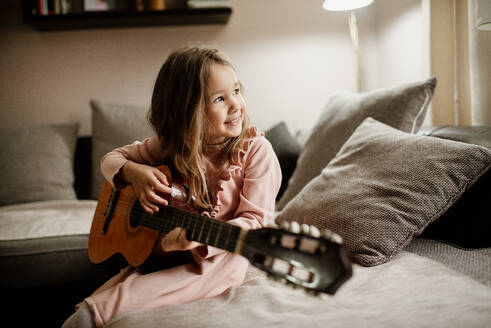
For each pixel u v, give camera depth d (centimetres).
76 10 238
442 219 109
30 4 221
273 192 102
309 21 248
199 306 81
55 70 247
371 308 71
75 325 80
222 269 94
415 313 67
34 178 202
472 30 144
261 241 67
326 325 65
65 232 155
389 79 234
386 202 101
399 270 88
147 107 226
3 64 245
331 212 107
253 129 106
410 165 105
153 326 72
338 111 166
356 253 98
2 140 209
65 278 153
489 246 101
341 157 124
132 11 220
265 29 248
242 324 69
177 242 81
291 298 80
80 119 250
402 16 213
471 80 146
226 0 224
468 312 65
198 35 247
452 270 85
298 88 253
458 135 122
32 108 249
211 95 98
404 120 138
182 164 100
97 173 210
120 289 86
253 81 251
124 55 247
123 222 106
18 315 157
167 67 105
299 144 195
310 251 61
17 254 148
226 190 101
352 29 229
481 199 102
